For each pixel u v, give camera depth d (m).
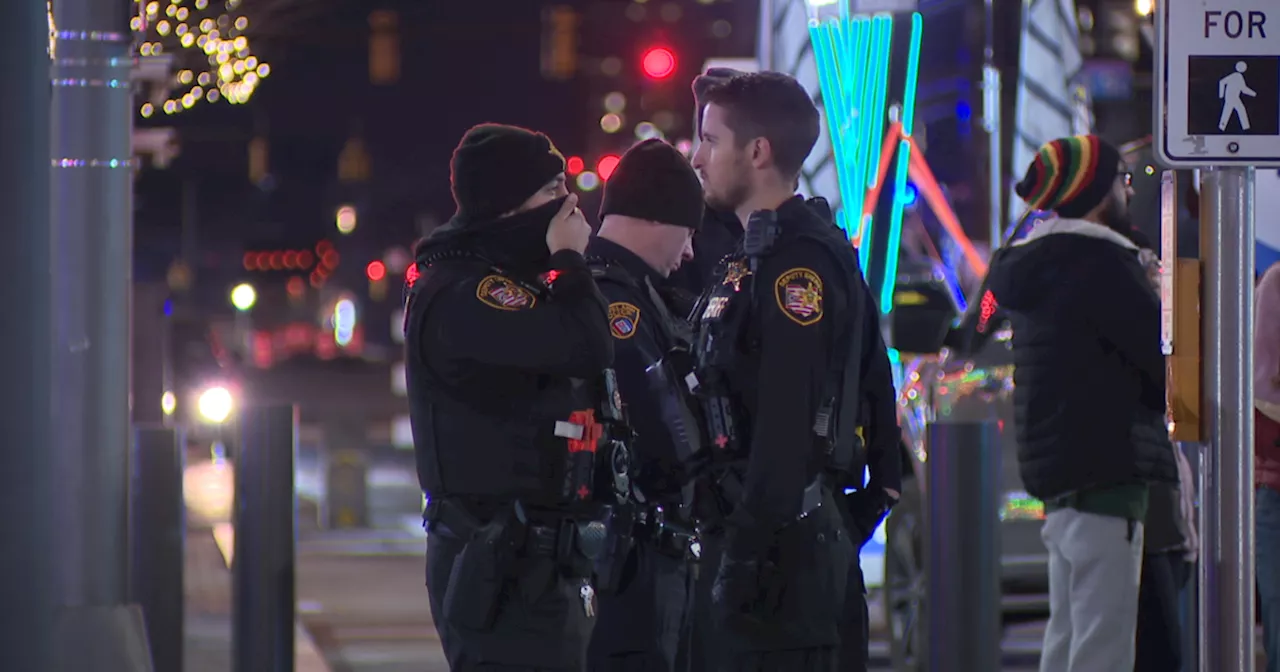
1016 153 40.75
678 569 18.88
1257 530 25.66
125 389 27.05
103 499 26.70
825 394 18.50
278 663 27.06
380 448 103.88
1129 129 41.62
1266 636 25.84
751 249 18.50
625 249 19.88
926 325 29.94
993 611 20.47
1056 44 40.94
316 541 58.59
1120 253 23.34
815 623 18.39
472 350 17.12
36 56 14.15
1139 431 23.23
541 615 17.08
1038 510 34.25
